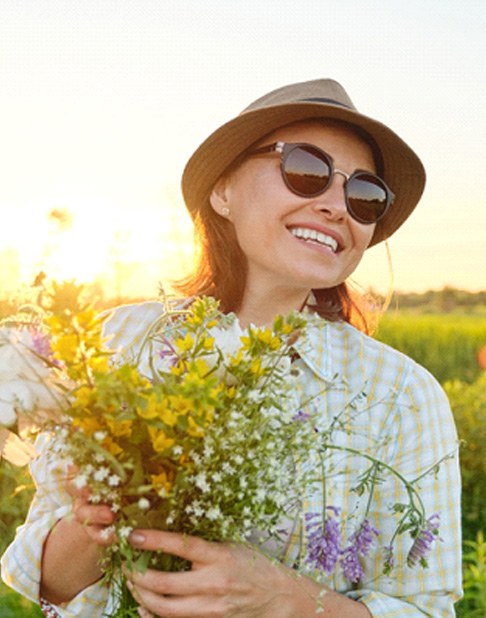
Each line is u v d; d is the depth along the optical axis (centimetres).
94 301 195
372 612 226
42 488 239
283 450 198
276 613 213
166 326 220
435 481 238
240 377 195
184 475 187
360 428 240
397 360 248
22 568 235
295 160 239
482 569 490
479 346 1764
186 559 205
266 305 255
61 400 190
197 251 270
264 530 214
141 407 181
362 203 241
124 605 218
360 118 244
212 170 255
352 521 233
